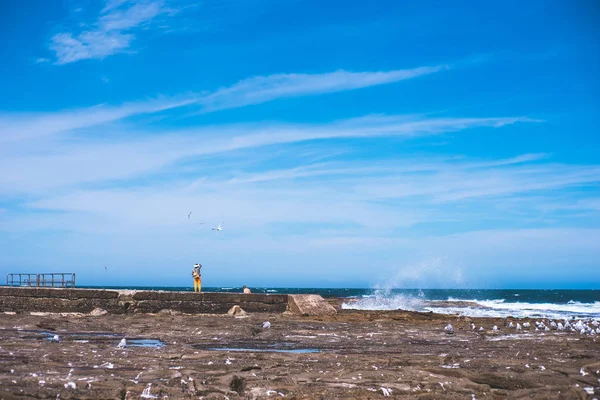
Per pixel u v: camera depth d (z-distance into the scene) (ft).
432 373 35.91
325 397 28.60
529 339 59.26
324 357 42.09
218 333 62.69
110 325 70.74
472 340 58.34
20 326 66.69
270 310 94.84
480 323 86.12
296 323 78.18
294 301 93.45
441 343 55.31
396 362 39.99
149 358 41.06
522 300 290.15
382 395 29.30
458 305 173.47
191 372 34.78
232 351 46.52
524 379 33.53
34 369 35.19
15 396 27.22
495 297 353.31
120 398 28.53
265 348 50.78
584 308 171.22
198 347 50.90
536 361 40.86
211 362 39.68
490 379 34.24
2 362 37.47
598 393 29.91
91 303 92.22
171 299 92.43
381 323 81.61
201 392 29.58
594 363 37.63
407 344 54.34
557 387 30.30
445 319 92.38
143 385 30.27
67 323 72.13
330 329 69.97
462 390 30.78
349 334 63.72
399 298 197.47
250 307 94.43
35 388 28.86
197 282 106.32
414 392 29.89
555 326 75.92
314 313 91.97
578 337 61.16
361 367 37.52
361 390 30.07
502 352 47.14
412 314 100.32
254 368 37.01
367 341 56.90
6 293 94.27
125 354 43.04
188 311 92.48
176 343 53.47
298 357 42.01
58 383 30.30
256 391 29.73
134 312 91.71
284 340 57.21
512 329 73.87
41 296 93.30
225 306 93.81
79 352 43.55
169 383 31.58
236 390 32.17
